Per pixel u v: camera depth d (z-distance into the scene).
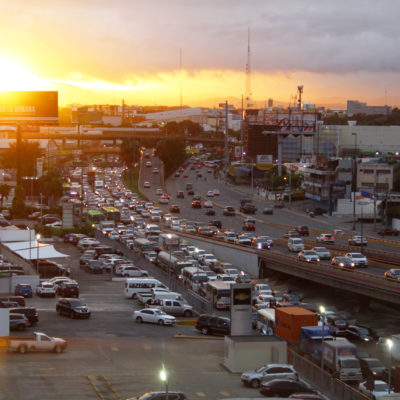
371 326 104.56
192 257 138.38
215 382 63.47
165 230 186.75
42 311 96.69
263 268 141.12
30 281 113.38
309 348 73.81
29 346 71.88
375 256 143.12
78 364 67.62
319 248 138.88
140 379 62.84
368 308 113.75
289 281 136.75
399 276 109.62
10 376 61.75
